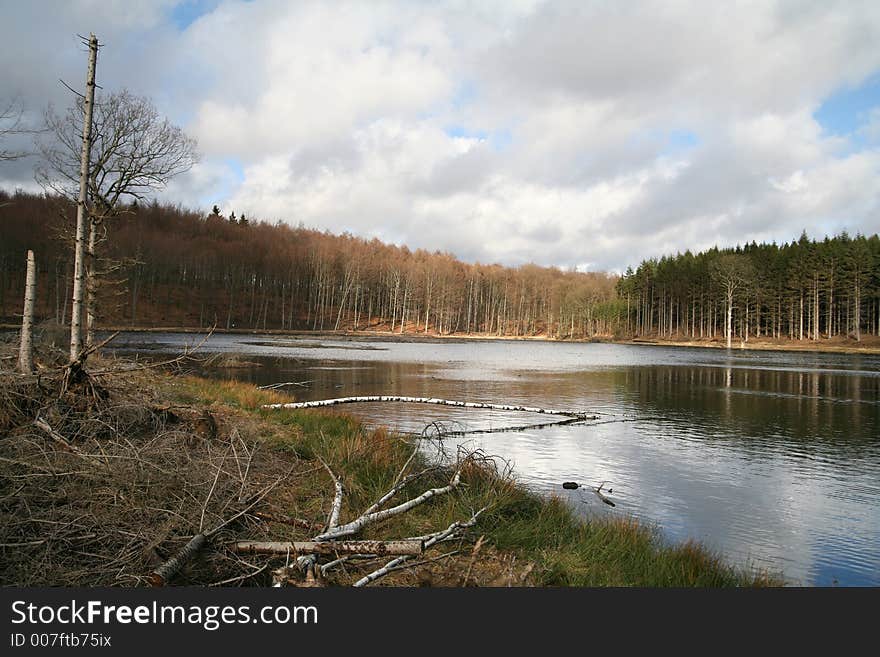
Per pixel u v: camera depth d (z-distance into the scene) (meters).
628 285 116.19
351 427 13.12
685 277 100.75
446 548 6.36
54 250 63.88
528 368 41.00
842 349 71.69
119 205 17.41
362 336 90.81
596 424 18.22
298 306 108.81
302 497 7.26
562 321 120.50
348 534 5.80
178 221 117.62
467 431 16.09
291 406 17.02
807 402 24.08
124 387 9.30
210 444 7.56
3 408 7.06
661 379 33.69
